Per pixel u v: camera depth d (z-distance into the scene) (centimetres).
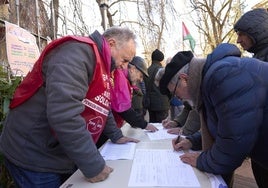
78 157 112
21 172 131
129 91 213
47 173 130
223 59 120
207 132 138
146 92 375
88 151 113
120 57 147
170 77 135
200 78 126
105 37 147
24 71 224
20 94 131
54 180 132
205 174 120
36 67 127
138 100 286
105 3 408
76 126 112
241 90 110
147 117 388
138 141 176
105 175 117
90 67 123
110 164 133
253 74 113
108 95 140
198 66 126
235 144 111
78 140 112
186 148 155
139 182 112
